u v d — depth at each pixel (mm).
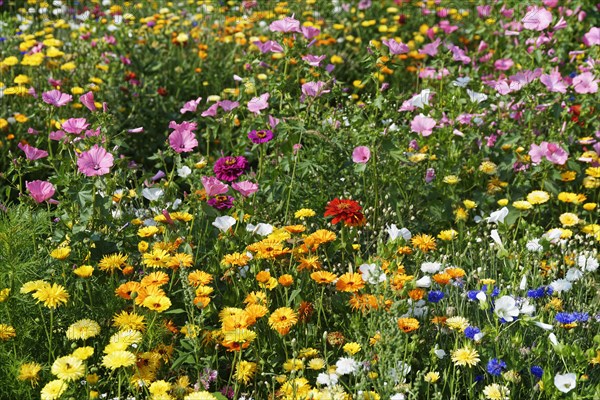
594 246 4508
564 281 3475
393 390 2887
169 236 3748
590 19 7074
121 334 2887
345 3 8609
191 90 6902
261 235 3801
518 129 5320
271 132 4539
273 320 3061
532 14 5695
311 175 4555
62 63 6918
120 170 4172
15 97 6156
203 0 8734
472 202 4395
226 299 3531
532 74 5082
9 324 3117
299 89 5203
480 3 7609
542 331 3424
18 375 2928
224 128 5977
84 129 4129
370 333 3109
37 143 4270
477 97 5020
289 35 5027
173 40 7176
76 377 2697
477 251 4344
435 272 3471
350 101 5043
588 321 3477
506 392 2977
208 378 3092
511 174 4934
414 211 4734
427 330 3369
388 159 4684
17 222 3375
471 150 5105
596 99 5270
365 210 4605
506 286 3852
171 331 3264
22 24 7750
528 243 3711
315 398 2807
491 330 3100
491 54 6730
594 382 3215
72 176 3850
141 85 6520
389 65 4668
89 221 3811
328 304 3668
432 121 4750
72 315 3287
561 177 4805
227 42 7535
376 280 3047
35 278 3367
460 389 3168
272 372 3168
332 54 7633
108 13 8164
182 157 5957
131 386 2920
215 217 4023
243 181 4305
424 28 7961
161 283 3201
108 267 3391
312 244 3492
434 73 5949
